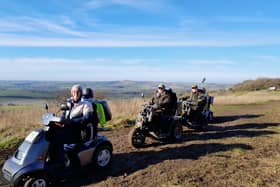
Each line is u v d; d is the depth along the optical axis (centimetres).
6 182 614
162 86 989
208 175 633
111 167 708
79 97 684
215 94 4625
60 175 596
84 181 625
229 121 1370
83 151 649
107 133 1100
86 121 659
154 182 603
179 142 947
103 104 692
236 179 607
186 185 579
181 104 1145
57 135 604
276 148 838
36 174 558
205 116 1173
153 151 842
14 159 578
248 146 865
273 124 1240
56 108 1627
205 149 847
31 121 1330
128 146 897
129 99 1817
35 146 569
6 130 1192
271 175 623
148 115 893
